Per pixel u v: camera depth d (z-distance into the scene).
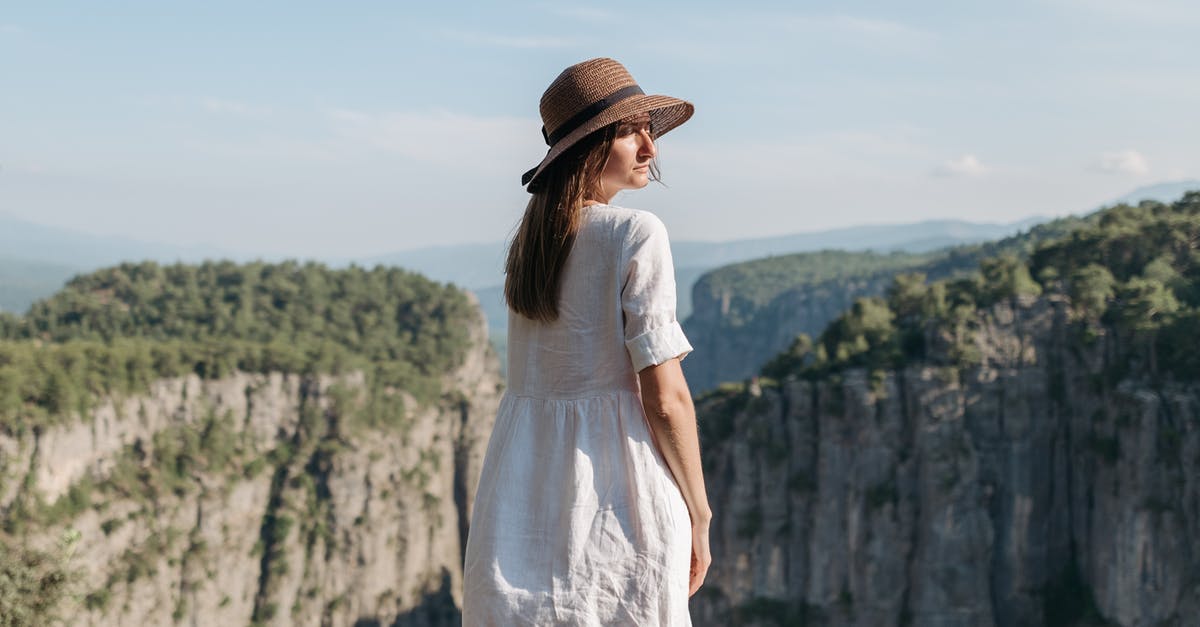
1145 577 83.50
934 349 94.94
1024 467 91.44
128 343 141.38
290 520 140.75
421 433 158.75
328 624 142.25
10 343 129.62
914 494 93.62
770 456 100.75
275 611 138.25
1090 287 93.25
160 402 134.38
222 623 133.38
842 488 97.00
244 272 195.75
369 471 147.75
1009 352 92.94
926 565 91.81
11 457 116.31
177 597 129.62
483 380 187.88
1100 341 90.44
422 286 193.50
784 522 100.19
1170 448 83.06
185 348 140.62
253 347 145.75
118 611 123.38
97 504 124.62
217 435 137.50
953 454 91.62
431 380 166.25
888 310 110.44
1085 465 89.69
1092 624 85.88
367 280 195.62
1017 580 90.81
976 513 90.94
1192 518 81.12
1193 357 85.38
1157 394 84.94
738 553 101.38
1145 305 90.25
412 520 152.62
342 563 144.88
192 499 133.12
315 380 145.00
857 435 95.88
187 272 199.12
